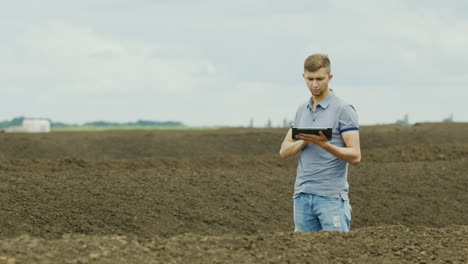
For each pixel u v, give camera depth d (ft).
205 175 36.29
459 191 38.58
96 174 34.35
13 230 24.44
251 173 38.75
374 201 35.96
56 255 12.25
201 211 29.94
